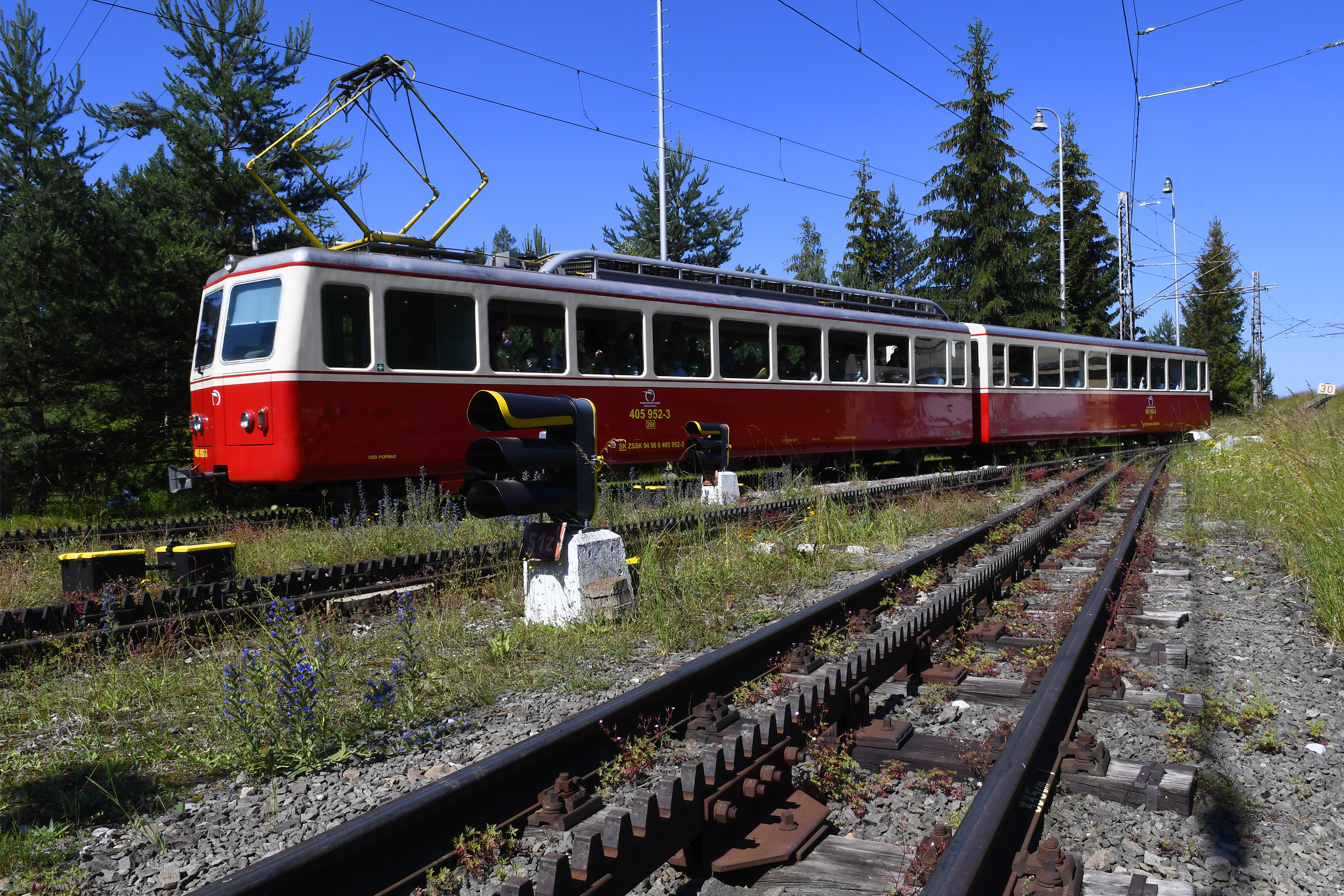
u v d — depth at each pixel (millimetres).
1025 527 11312
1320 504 7738
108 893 3057
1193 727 4160
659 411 13984
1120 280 43625
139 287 16047
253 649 5266
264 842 3381
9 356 15023
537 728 4508
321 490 11047
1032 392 23094
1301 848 3141
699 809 3010
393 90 13586
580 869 2512
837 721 4102
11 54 14742
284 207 13930
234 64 18141
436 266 11570
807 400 16594
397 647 5879
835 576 8477
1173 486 16266
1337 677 5148
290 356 10414
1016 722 4422
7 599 7293
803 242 75562
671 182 48281
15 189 14984
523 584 7559
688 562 8078
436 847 3051
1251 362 65625
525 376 12320
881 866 3016
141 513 16203
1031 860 2723
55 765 4113
